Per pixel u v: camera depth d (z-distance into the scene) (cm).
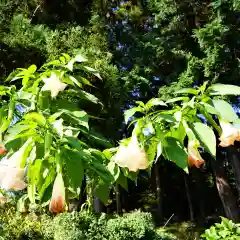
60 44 565
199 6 833
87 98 145
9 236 473
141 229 396
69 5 732
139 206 1175
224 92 104
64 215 372
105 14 814
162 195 1164
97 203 599
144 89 787
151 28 927
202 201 1154
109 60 579
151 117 112
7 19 645
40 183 117
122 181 136
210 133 102
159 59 818
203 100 105
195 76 752
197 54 804
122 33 851
